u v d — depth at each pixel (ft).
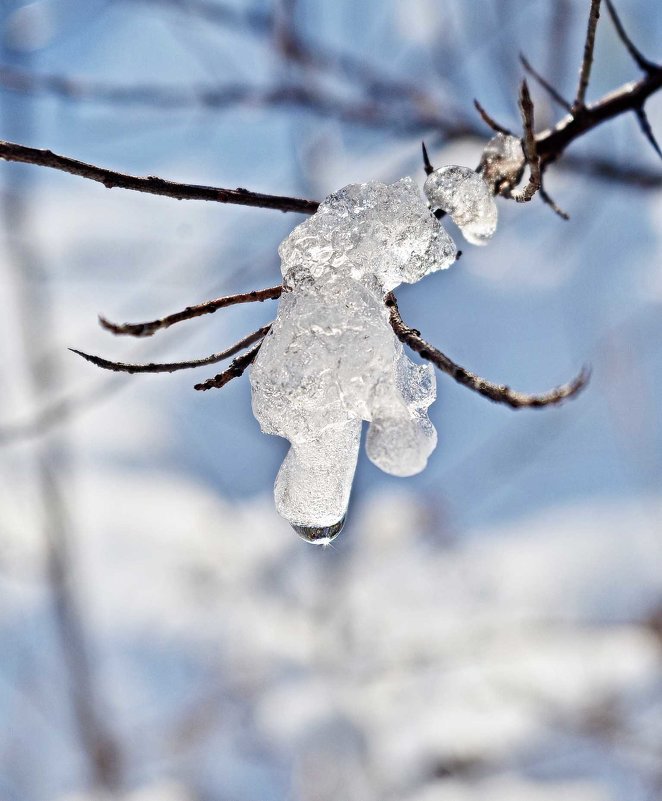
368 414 1.05
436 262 1.07
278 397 1.05
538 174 1.09
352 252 1.06
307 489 1.05
